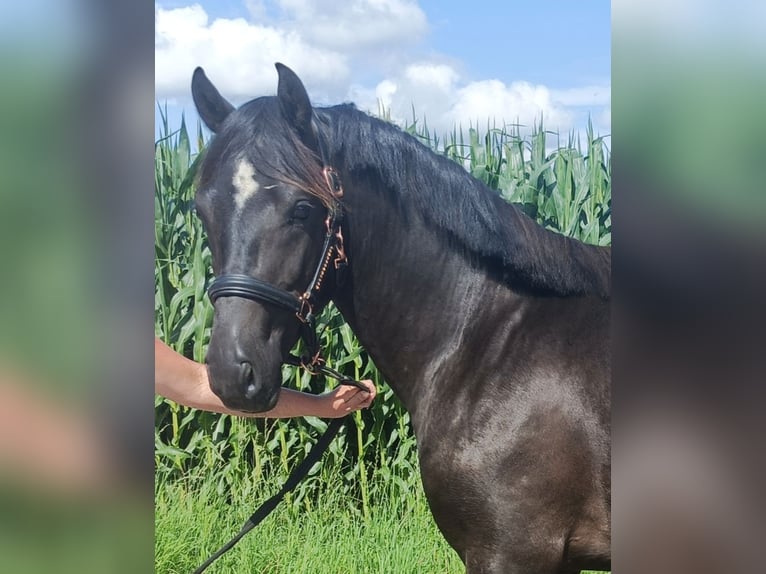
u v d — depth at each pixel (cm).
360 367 338
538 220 357
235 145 146
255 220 141
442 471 153
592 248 161
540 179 362
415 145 158
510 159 364
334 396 181
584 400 145
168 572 270
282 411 175
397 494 326
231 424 338
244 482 327
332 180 149
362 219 156
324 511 313
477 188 157
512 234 153
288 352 157
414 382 160
